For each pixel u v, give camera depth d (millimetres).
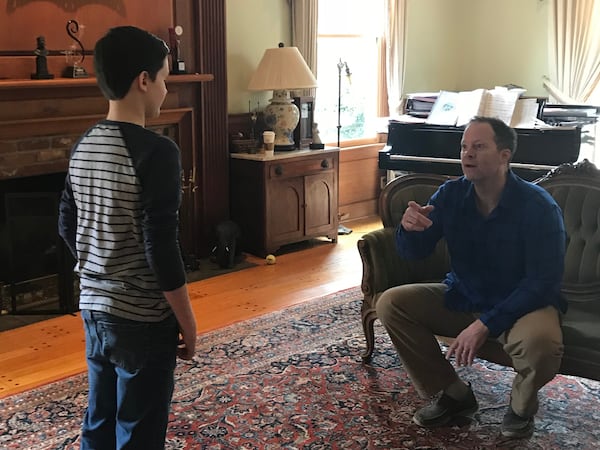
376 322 3574
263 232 4789
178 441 2445
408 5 6012
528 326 2299
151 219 1515
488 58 6477
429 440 2467
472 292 2500
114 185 1539
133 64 1546
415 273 3031
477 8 6453
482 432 2521
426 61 6324
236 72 5000
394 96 5977
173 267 1542
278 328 3514
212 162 4785
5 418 2631
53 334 3514
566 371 2387
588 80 5824
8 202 3715
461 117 4797
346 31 5777
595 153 5855
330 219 5191
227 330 3477
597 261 2703
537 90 6199
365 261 2947
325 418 2619
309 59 5277
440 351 2570
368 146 6000
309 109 5148
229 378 2951
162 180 1518
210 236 4863
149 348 1620
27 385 2926
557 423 2570
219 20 4637
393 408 2701
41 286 3902
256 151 4980
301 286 4238
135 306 1602
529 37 6176
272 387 2869
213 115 4730
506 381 2920
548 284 2328
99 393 1723
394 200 3080
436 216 2574
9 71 3633
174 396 2779
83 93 3922
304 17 5191
